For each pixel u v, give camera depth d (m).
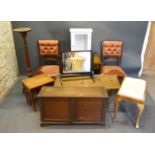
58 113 2.44
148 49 4.02
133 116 2.75
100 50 3.94
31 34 3.72
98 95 2.33
